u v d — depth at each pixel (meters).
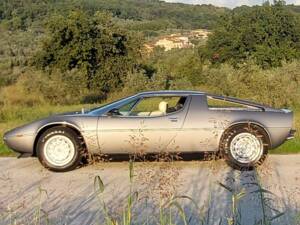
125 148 7.49
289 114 7.74
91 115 7.56
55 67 31.19
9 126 13.09
